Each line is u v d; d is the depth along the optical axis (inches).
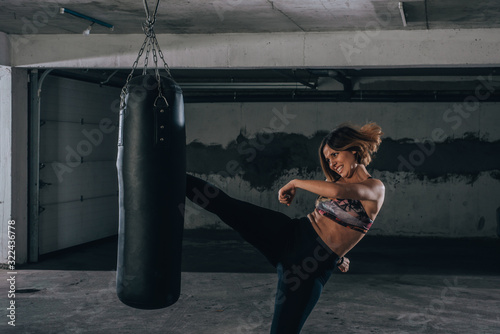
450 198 338.0
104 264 253.6
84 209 305.4
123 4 185.3
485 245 317.1
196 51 235.8
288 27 218.1
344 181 90.3
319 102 353.1
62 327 156.3
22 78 247.8
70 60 242.7
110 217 335.6
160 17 203.6
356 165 88.8
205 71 318.0
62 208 283.9
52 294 194.9
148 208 90.9
